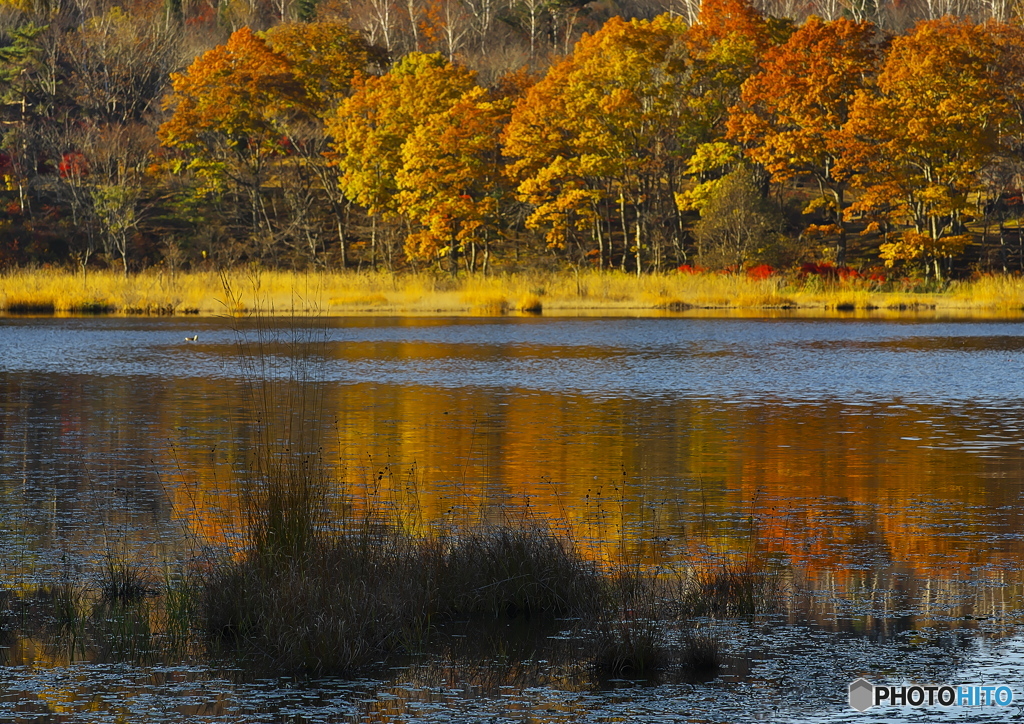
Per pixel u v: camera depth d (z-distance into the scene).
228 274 155.38
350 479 33.88
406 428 44.78
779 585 22.75
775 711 16.52
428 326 110.62
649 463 36.78
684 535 26.86
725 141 189.88
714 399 54.34
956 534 26.95
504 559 22.02
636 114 175.25
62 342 90.44
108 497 31.20
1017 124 170.38
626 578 22.55
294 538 22.39
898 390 57.75
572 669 18.39
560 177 185.00
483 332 102.38
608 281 156.88
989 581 22.94
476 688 17.53
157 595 22.27
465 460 37.38
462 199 181.62
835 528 27.59
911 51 166.62
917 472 35.06
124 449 39.62
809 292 152.12
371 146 189.00
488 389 58.81
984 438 41.81
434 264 198.25
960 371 66.81
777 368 69.31
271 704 16.89
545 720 16.22
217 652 19.23
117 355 78.81
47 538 26.58
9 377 64.56
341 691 17.44
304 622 19.08
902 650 18.94
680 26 187.25
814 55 170.75
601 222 196.50
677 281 154.25
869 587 22.55
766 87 171.25
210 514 28.97
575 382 61.97
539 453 38.78
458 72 187.38
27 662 18.69
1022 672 17.95
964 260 190.38
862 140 173.00
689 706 16.73
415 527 27.02
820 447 39.88
